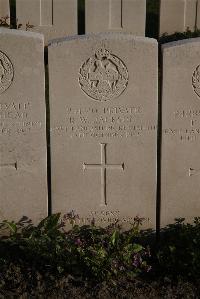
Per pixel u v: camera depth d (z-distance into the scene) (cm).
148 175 229
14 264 219
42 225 231
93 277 212
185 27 443
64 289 206
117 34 217
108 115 222
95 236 224
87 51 215
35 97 220
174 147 225
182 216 234
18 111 221
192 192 231
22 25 427
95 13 429
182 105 221
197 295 206
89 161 227
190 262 212
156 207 235
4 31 213
